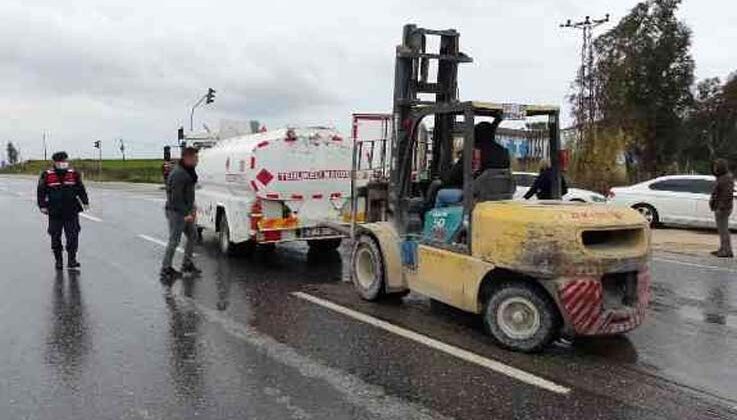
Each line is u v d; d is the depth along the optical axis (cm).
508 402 517
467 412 497
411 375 574
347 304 830
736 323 773
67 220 1067
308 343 664
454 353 635
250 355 626
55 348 643
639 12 3441
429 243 751
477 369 591
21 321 741
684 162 4047
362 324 735
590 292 609
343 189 1159
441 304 830
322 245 1262
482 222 666
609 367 605
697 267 1184
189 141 1669
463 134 717
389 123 1030
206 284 952
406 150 805
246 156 1120
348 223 1162
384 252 814
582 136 2983
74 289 911
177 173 1001
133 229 1603
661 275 1097
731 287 992
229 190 1206
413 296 874
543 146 749
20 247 1307
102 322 739
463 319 758
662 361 625
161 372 578
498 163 716
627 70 3400
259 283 961
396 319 757
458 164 736
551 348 656
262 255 1215
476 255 673
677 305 866
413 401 516
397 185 817
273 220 1114
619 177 2869
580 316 611
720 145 4409
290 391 535
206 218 1304
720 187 1306
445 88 835
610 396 534
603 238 643
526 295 635
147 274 1027
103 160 9350
